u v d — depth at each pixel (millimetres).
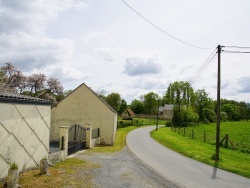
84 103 30922
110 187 10570
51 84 47688
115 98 98062
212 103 86250
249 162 18266
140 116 104750
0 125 9938
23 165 11680
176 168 15711
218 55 19125
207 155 20922
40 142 13234
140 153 21516
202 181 12797
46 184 10109
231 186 12125
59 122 31172
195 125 67312
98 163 15688
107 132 29625
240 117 95375
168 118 98500
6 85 37938
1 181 9883
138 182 11711
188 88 89250
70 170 13047
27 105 11852
